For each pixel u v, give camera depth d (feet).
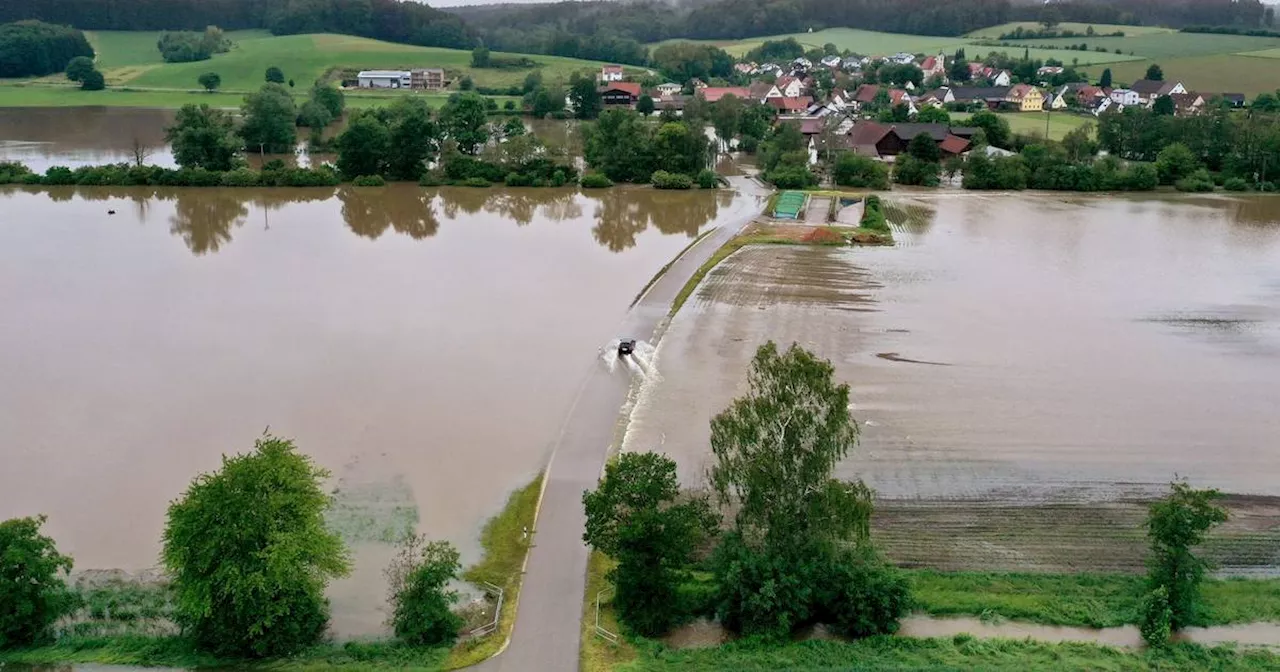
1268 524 157.69
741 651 123.44
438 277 294.87
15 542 125.39
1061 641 125.90
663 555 127.13
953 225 385.70
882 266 313.12
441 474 170.40
